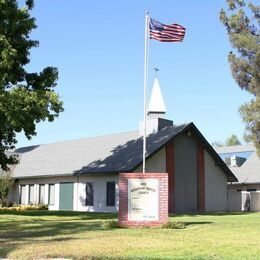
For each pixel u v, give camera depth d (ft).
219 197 138.92
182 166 130.31
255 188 161.17
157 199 67.36
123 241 49.90
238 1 103.50
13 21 88.38
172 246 45.98
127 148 130.31
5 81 84.99
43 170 145.79
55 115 86.84
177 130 127.75
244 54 101.14
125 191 67.67
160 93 138.00
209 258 38.75
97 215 102.53
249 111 100.17
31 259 40.19
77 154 144.15
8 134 96.12
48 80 93.40
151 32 88.22
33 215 102.32
